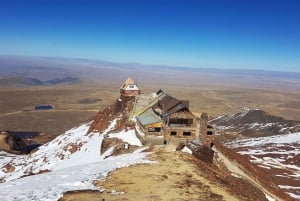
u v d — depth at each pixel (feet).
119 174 167.63
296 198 292.61
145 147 270.46
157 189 147.54
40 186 144.77
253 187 214.28
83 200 127.65
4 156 471.21
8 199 126.00
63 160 373.61
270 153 473.26
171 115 286.46
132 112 393.70
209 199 143.33
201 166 207.51
